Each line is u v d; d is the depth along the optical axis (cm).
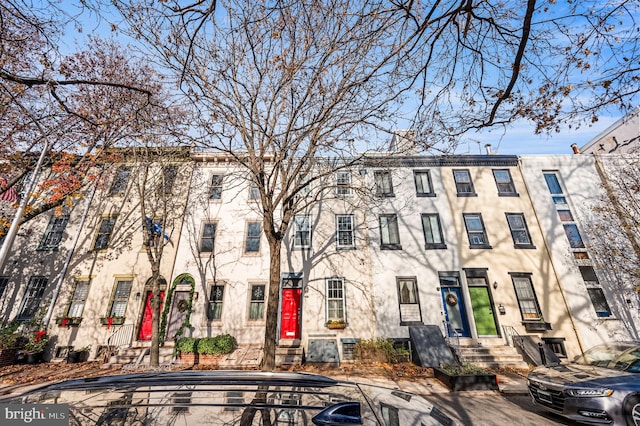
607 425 521
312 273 1370
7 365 1111
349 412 174
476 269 1356
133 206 1490
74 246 1398
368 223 1452
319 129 782
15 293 1322
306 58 629
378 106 691
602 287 1298
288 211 956
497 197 1502
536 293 1314
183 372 229
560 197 1483
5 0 456
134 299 1314
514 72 422
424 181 1556
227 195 1527
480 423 609
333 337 1252
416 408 195
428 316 1281
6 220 1213
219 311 1321
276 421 164
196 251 1409
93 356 1209
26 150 1165
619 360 647
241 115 832
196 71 700
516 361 1120
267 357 796
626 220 1312
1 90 740
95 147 1309
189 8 406
